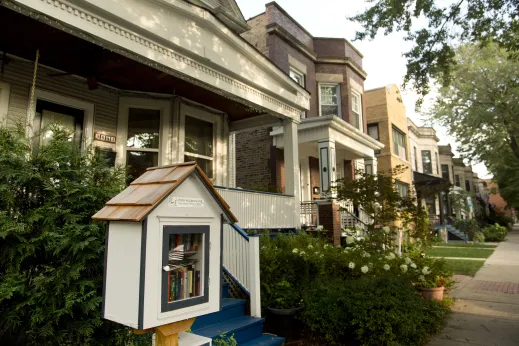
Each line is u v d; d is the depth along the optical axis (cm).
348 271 636
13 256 288
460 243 2266
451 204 2938
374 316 465
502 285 906
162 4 515
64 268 297
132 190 249
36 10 385
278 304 529
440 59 791
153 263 214
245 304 515
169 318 219
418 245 883
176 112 732
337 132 1084
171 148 721
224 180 845
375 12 760
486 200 5325
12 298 293
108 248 235
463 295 804
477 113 1842
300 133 1073
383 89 1748
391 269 646
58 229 305
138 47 489
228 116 895
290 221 805
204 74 596
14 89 535
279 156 1184
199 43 575
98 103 648
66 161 340
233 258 553
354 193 764
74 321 300
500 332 546
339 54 1380
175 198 229
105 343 317
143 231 212
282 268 591
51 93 578
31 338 297
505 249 1828
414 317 479
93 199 324
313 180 1328
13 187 303
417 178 2162
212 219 253
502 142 1962
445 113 2008
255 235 517
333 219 962
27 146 324
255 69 712
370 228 748
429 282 693
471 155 2098
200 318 443
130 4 474
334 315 487
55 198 320
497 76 1741
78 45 514
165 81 654
